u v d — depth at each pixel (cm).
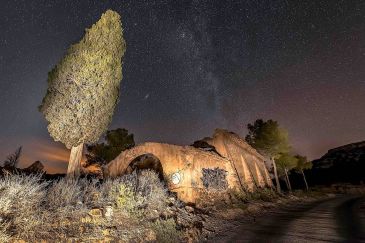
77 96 1079
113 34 1184
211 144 2252
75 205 707
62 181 780
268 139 3316
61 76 1093
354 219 1370
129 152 1797
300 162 4694
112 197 866
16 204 582
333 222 1278
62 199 701
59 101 1077
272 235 986
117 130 2616
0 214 539
